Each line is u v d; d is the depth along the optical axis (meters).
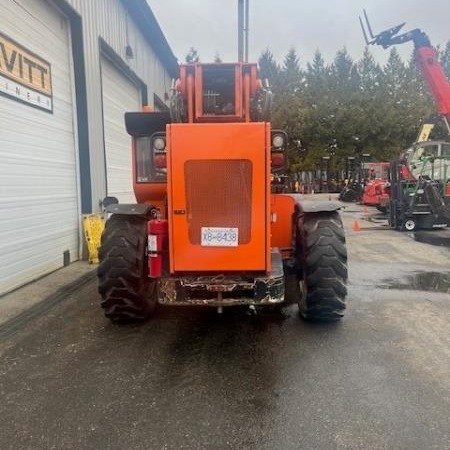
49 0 6.72
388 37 12.09
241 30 10.09
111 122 9.90
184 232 3.69
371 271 6.77
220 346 3.82
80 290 5.71
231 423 2.65
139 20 11.48
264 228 3.66
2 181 5.44
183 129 3.61
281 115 37.53
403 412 2.75
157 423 2.66
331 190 38.03
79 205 7.79
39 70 6.45
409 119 38.69
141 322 4.44
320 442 2.46
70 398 2.98
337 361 3.49
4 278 5.51
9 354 3.71
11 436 2.57
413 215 11.88
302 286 4.41
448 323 4.36
